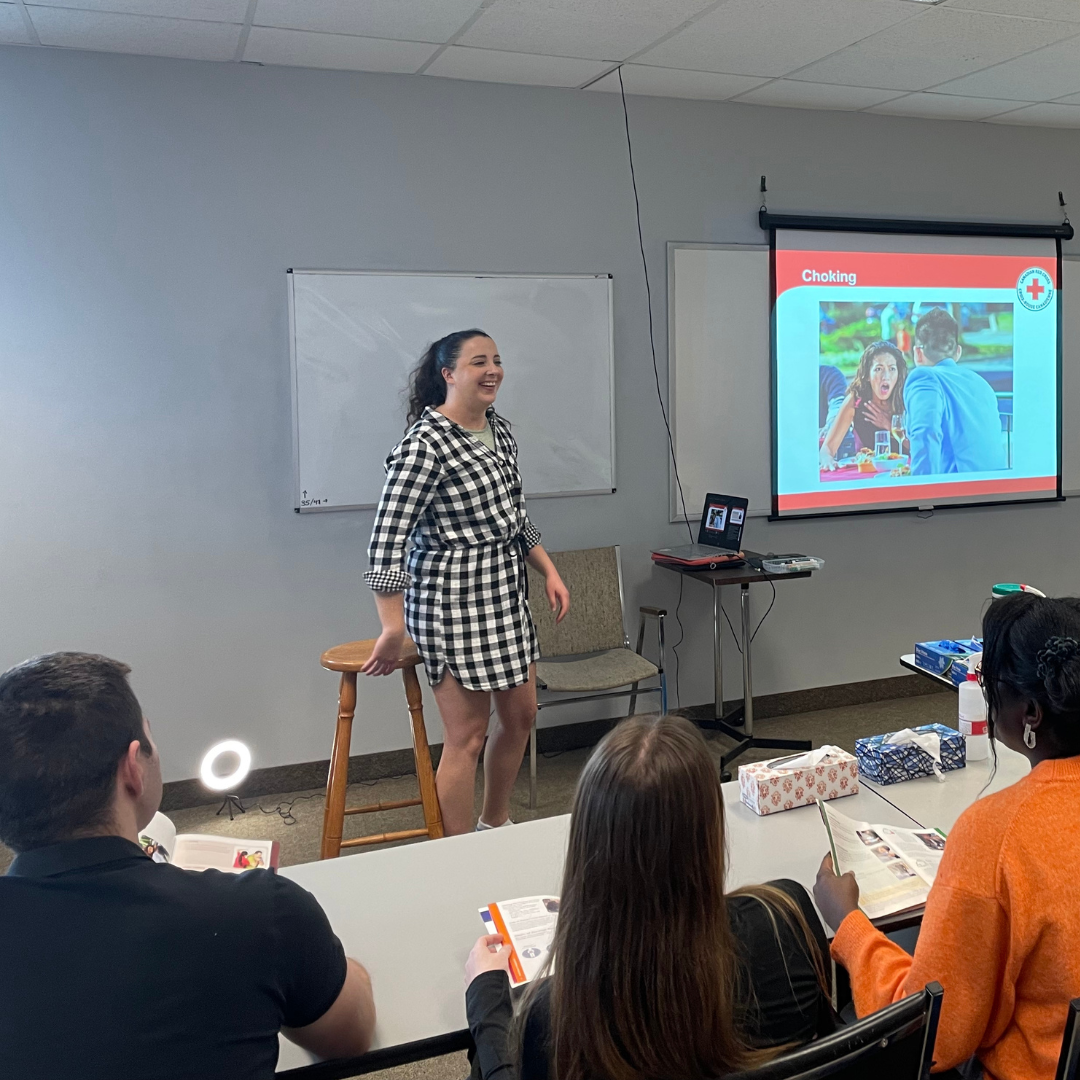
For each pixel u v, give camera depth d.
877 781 1.96
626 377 4.00
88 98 3.23
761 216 4.09
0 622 3.31
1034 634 1.14
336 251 3.55
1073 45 3.43
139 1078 0.92
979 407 4.55
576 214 3.86
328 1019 1.11
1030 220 4.60
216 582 3.53
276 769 3.66
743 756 3.89
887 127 4.30
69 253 3.26
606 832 0.95
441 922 1.48
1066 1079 1.01
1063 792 1.12
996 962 1.11
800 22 3.16
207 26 3.03
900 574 4.52
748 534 4.25
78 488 3.34
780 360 4.20
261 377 3.51
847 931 1.33
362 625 3.72
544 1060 0.99
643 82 3.74
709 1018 0.93
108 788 1.03
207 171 3.38
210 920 1.00
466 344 2.68
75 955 0.95
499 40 3.23
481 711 2.79
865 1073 0.97
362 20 3.02
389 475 2.62
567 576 3.87
